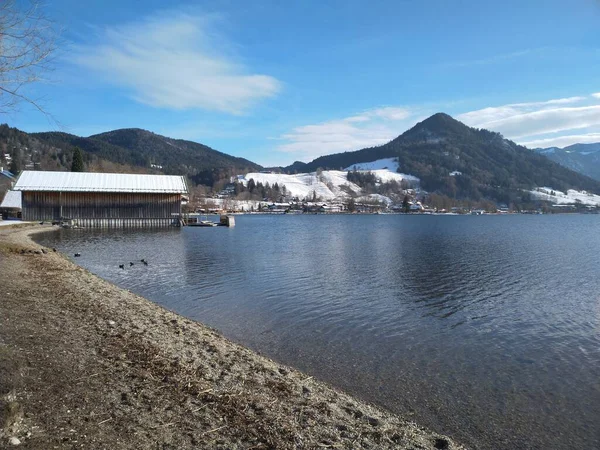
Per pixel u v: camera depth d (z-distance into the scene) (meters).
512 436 7.80
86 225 62.19
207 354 10.26
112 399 6.80
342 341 13.02
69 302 13.80
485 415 8.55
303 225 90.62
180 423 6.37
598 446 7.55
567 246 45.50
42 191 60.09
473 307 17.97
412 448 6.75
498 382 10.20
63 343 9.24
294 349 12.14
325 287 21.36
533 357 12.00
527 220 137.00
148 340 10.54
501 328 14.91
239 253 35.06
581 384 10.16
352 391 9.41
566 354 12.29
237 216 155.88
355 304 17.94
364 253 36.53
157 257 31.55
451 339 13.54
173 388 7.59
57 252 29.77
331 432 6.86
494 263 31.50
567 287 22.66
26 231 49.75
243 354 10.76
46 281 17.19
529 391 9.72
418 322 15.48
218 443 5.94
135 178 66.75
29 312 11.64
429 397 9.28
